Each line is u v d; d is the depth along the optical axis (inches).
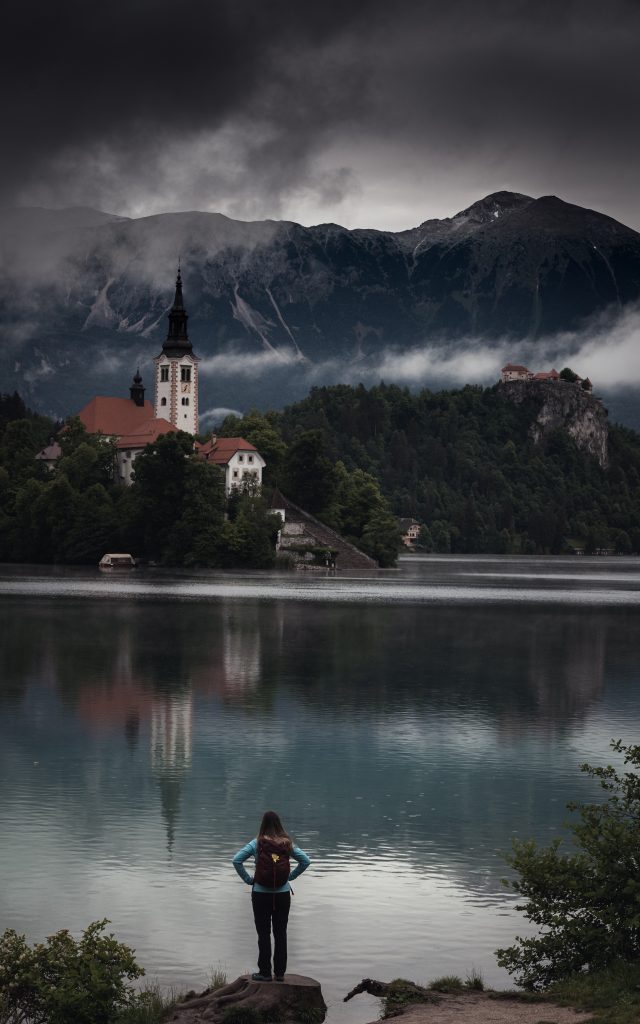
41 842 1776.6
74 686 3400.6
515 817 1962.4
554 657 4397.1
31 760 2363.4
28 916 1450.5
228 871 1643.7
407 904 1515.7
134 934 1392.7
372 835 1841.8
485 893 1563.7
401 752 2496.3
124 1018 1015.0
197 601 7130.9
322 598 7741.1
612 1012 987.3
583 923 1173.1
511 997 1092.5
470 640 5019.7
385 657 4298.7
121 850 1739.7
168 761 2372.0
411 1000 1091.3
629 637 5280.5
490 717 2957.7
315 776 2251.5
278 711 3002.0
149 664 3951.8
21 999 1026.7
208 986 1192.2
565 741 2642.7
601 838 1267.2
